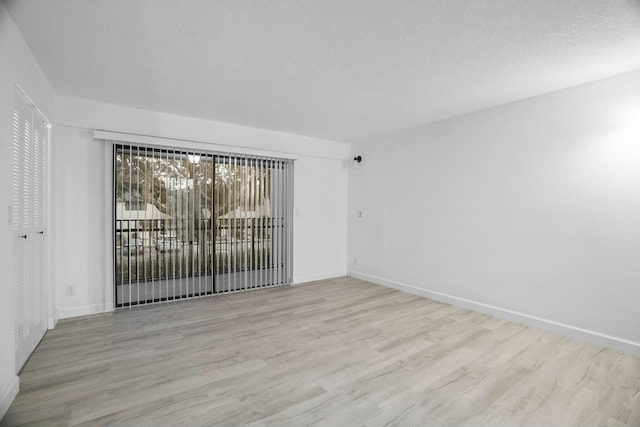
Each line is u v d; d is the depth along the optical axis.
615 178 2.78
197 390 2.08
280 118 4.18
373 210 5.27
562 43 2.27
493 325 3.33
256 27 2.10
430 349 2.74
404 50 2.40
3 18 1.83
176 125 4.03
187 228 4.13
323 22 2.04
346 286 5.00
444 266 4.18
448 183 4.14
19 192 2.24
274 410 1.89
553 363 2.51
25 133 2.37
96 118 3.52
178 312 3.66
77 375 2.25
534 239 3.30
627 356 2.64
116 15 1.96
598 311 2.87
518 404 1.98
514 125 3.47
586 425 1.80
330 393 2.07
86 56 2.50
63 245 3.38
